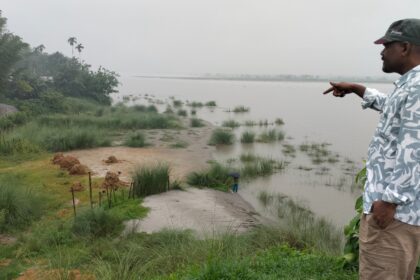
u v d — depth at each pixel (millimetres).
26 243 6547
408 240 1982
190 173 11656
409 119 1840
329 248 5965
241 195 10742
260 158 15102
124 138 18578
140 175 9672
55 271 4398
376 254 2074
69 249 6094
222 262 3865
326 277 3486
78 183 10219
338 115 34906
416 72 1918
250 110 37594
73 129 17219
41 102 27328
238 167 13477
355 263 3590
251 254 4789
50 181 10820
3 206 7664
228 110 36656
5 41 26828
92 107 30109
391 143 1998
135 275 4512
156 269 4828
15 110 24016
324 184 12055
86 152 15258
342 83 2844
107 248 6020
